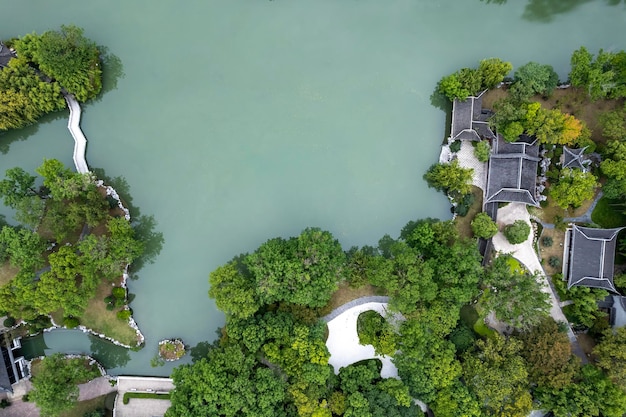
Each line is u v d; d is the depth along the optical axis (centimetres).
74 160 5350
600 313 5047
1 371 4928
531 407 4728
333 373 5050
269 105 5425
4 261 5025
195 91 5434
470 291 4825
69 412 5194
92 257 4784
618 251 5256
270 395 4616
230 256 5400
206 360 4831
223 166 5409
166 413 4653
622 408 4644
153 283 5412
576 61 5056
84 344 5369
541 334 4822
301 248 4834
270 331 4753
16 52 5131
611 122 4981
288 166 5416
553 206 5369
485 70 5084
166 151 5406
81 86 5128
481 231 5084
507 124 5081
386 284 4750
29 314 4978
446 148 5412
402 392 4738
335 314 5294
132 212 5409
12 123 5116
